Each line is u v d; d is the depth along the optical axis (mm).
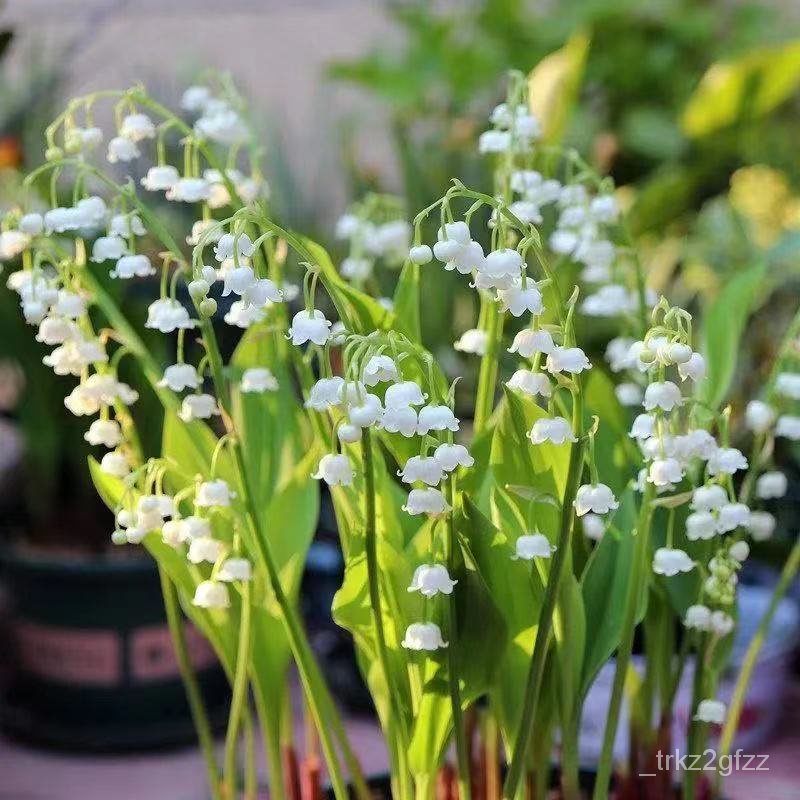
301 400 587
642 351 431
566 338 432
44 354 709
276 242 503
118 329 479
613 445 496
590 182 696
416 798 471
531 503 447
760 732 680
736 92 745
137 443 482
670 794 514
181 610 693
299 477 486
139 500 458
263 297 428
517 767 456
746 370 747
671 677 512
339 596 462
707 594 484
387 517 467
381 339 424
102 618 684
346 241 740
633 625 464
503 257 419
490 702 480
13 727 719
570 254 516
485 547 451
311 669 465
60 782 672
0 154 729
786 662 683
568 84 590
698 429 459
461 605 453
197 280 438
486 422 480
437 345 708
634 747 520
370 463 433
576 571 488
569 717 471
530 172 480
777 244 558
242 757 688
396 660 470
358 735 719
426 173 749
